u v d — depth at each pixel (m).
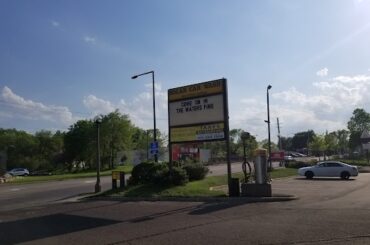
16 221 16.66
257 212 16.03
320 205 17.45
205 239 11.35
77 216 17.31
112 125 100.62
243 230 12.37
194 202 21.12
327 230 11.73
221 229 12.70
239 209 17.25
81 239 12.18
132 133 106.00
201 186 27.28
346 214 14.52
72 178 56.31
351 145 105.56
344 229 11.77
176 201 22.00
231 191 22.12
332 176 39.91
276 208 16.98
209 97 24.25
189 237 11.73
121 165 104.06
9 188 40.59
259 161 22.08
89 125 100.75
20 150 120.06
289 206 17.50
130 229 13.48
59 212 19.09
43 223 15.73
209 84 24.27
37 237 12.82
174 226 13.66
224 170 56.03
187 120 25.25
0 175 64.00
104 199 25.19
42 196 30.22
